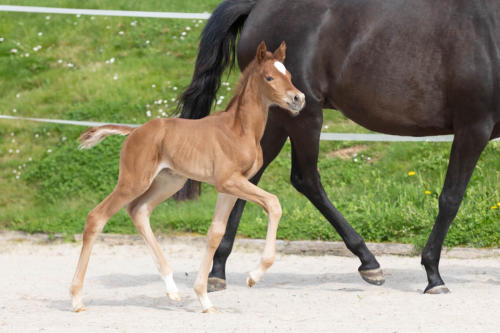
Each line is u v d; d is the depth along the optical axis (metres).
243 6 10.76
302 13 10.29
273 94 8.17
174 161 8.45
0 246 14.04
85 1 24.08
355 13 10.08
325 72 10.27
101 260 12.91
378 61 9.88
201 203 15.27
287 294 9.89
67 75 20.30
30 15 23.22
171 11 23.02
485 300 9.14
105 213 8.56
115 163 16.66
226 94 18.94
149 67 20.41
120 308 8.91
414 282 10.77
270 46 10.41
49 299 9.66
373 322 7.92
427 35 9.71
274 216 8.18
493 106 9.55
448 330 7.49
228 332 7.40
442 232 9.86
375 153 16.61
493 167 15.33
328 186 15.40
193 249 13.66
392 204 14.52
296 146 10.51
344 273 11.69
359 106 10.25
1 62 20.92
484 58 9.48
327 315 8.38
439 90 9.76
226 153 8.29
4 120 18.45
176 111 10.82
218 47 10.68
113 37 21.94
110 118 18.23
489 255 12.73
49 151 17.19
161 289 10.45
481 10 9.57
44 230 14.59
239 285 10.76
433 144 16.53
